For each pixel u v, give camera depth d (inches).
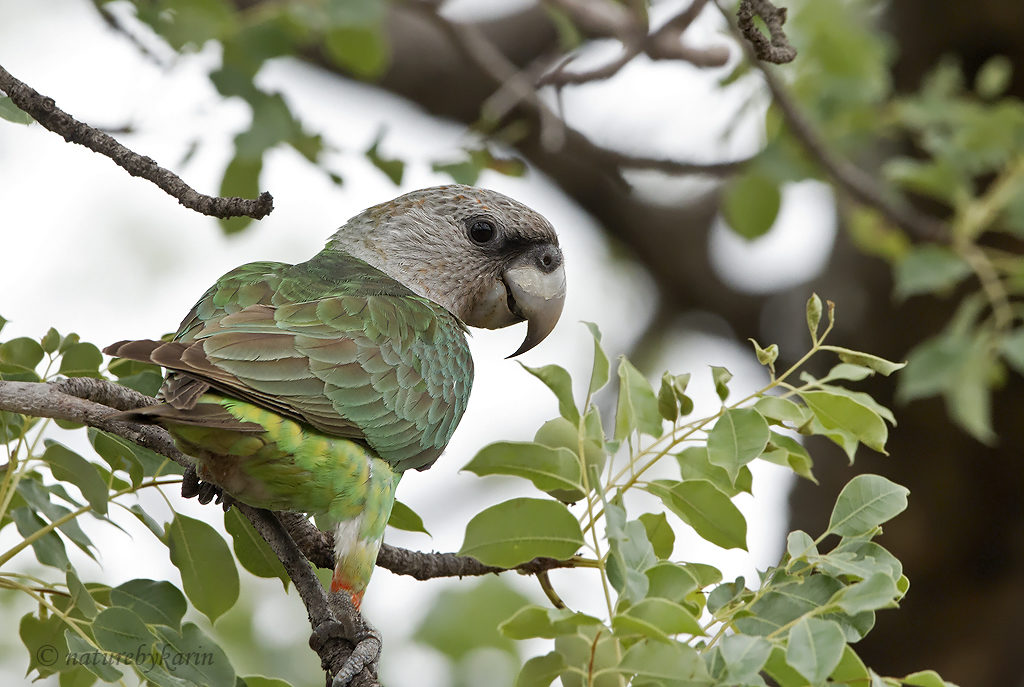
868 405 266.1
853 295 615.5
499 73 492.7
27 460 273.6
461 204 388.2
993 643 575.8
